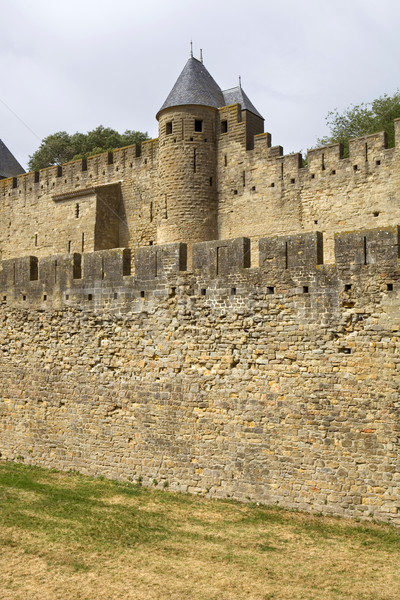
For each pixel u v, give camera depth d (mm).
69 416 18234
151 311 16859
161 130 33594
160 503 14914
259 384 14977
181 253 16516
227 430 15320
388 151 27875
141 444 16672
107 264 17875
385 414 13344
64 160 61656
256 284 15219
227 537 12555
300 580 10414
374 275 13672
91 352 17953
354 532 12812
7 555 11094
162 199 33250
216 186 33188
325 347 14148
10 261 20328
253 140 33000
